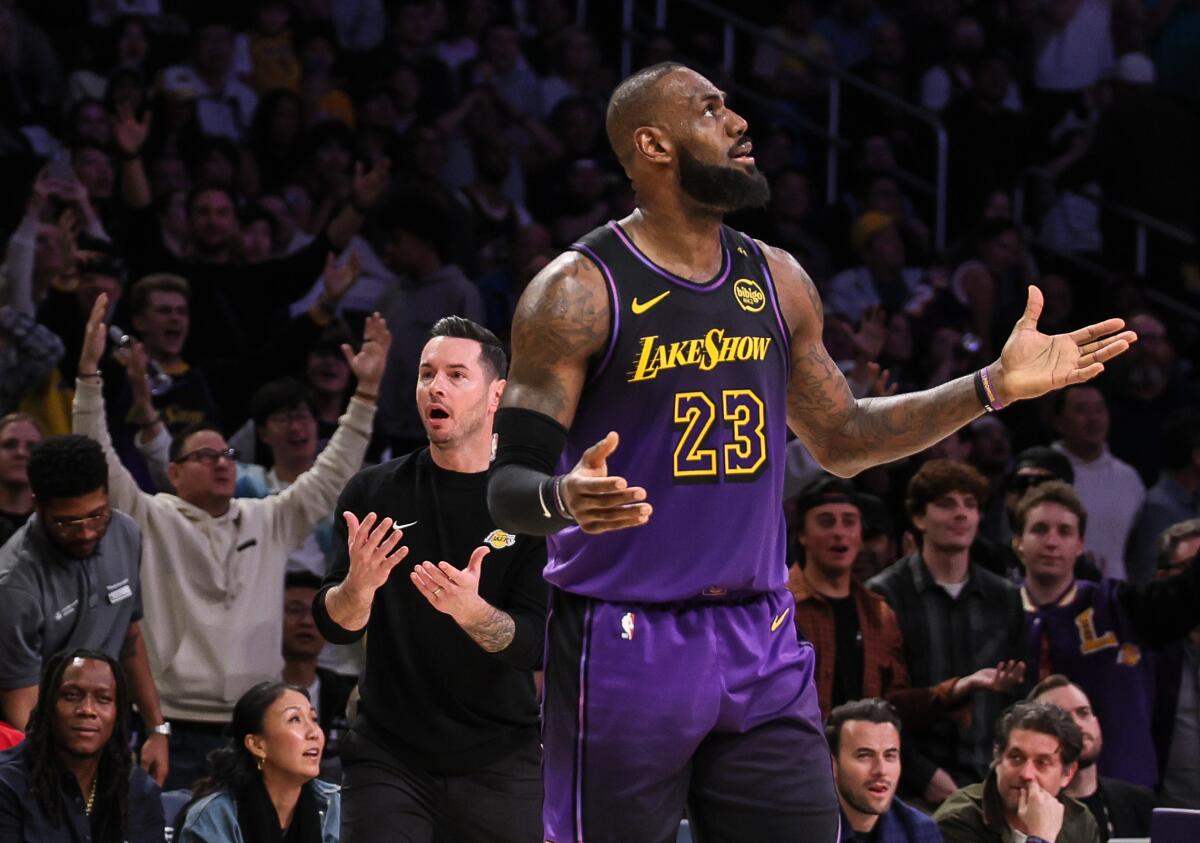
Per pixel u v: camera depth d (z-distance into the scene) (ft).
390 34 60.70
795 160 65.21
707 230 15.66
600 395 15.29
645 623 15.29
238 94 55.93
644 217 15.64
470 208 53.21
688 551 15.28
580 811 15.35
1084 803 30.45
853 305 54.80
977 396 16.07
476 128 55.93
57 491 26.48
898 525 42.65
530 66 63.36
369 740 20.44
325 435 39.52
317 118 56.70
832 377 16.57
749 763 15.49
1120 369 50.93
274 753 25.43
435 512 20.61
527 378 15.15
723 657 15.35
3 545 28.32
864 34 69.00
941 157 63.00
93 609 27.27
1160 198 64.39
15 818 24.31
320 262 45.27
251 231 46.29
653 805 15.34
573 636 15.53
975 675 29.86
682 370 15.24
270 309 44.68
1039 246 62.18
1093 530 44.19
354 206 45.16
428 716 20.22
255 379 40.83
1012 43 68.44
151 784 25.79
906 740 30.35
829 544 30.94
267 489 35.27
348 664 34.47
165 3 59.52
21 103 54.49
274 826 25.49
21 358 35.50
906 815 27.17
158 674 30.63
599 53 64.39
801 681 15.72
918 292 53.26
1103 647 33.04
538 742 20.86
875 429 16.55
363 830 20.06
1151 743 32.99
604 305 15.17
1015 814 27.40
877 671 30.94
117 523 28.14
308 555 35.83
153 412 34.50
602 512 13.52
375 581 19.07
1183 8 68.49
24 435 31.14
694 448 15.24
